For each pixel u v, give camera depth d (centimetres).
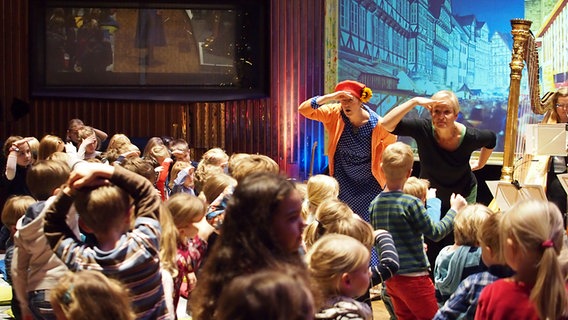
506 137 629
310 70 1042
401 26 1012
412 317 454
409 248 448
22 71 1027
